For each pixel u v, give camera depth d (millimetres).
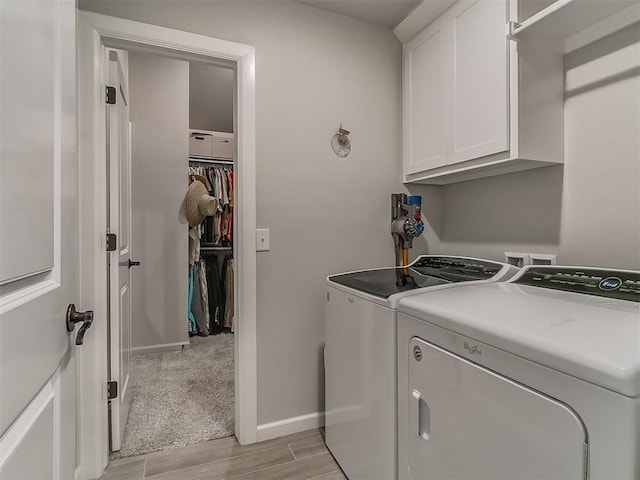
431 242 2281
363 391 1364
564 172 1555
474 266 1681
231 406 2172
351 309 1456
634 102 1311
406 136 2137
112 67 1724
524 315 862
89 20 1508
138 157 3053
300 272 1930
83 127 1514
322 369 1979
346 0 1884
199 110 4227
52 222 677
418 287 1313
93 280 1536
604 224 1410
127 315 2047
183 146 3207
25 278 566
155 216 3109
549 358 670
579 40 1433
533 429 702
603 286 1104
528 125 1452
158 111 3117
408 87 2107
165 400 2244
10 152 498
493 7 1507
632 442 554
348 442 1501
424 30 1958
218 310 3715
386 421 1203
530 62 1450
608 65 1387
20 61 533
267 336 1854
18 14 526
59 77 716
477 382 833
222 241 3750
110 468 1604
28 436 559
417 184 2240
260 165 1826
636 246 1313
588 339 678
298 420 1917
